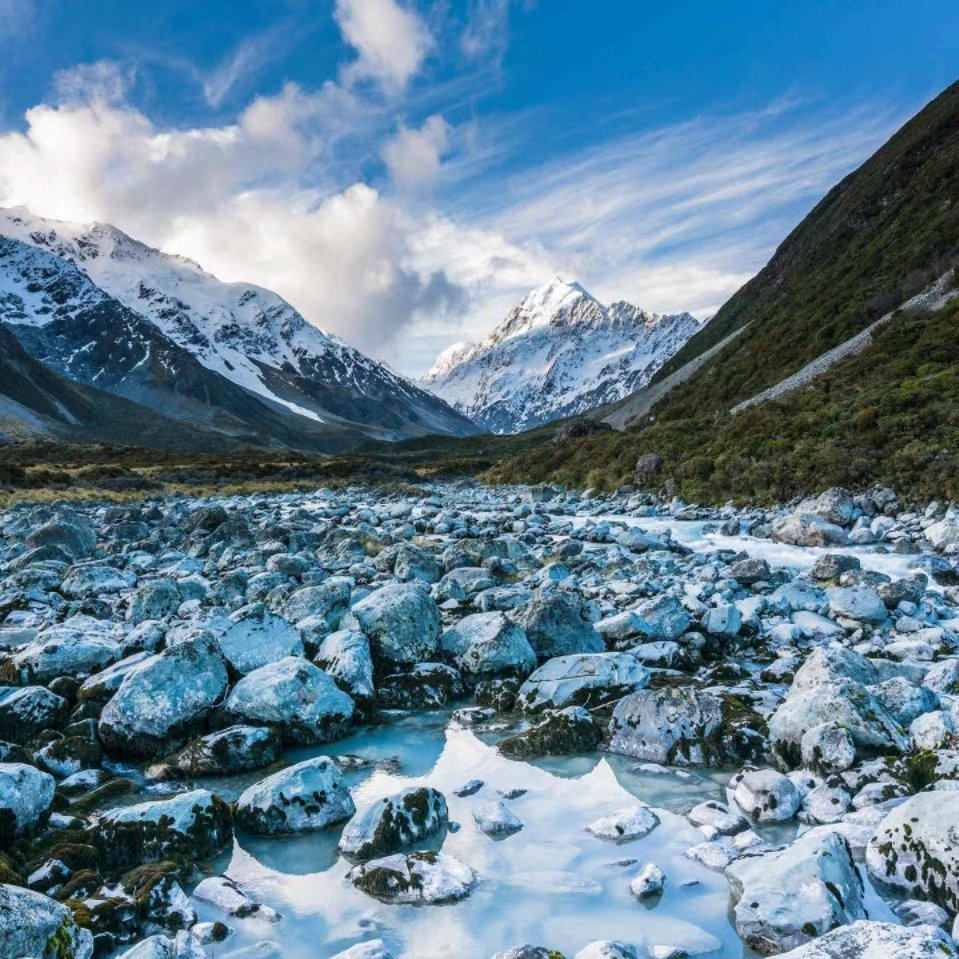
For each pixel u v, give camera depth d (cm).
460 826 674
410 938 509
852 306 5672
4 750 781
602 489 4212
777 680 1030
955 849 506
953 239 5353
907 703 820
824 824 637
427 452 18475
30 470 6222
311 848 648
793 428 3362
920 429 2758
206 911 548
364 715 962
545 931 511
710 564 1836
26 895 454
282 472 7556
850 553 2005
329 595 1216
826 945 416
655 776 774
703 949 480
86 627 1098
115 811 649
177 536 2609
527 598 1359
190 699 870
